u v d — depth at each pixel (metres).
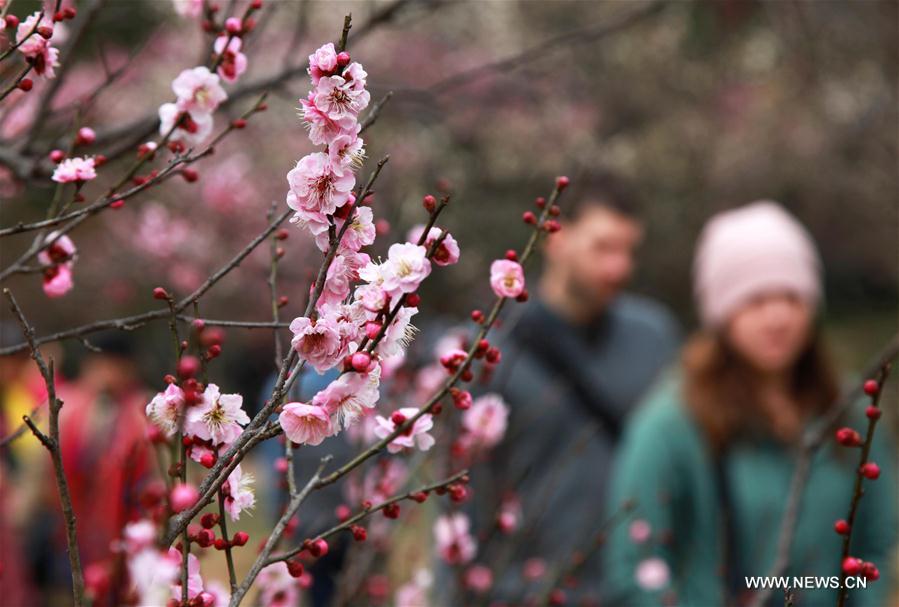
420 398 2.43
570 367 3.51
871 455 2.90
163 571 1.06
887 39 7.26
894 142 9.27
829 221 14.60
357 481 2.02
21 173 1.84
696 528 2.89
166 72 6.50
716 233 3.25
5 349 1.46
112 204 1.47
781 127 13.63
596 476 3.37
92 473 3.63
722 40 12.55
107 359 4.16
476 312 1.38
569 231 3.78
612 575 2.89
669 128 14.09
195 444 1.18
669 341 3.99
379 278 1.13
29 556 4.29
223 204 6.77
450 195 1.15
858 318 19.36
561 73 11.66
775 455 2.92
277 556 1.16
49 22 1.65
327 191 1.11
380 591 2.13
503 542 2.54
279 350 1.45
